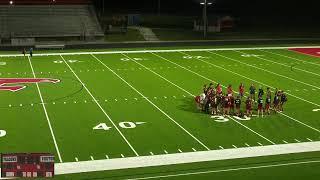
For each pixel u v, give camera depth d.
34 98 22.73
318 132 18.33
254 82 26.61
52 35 42.09
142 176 13.95
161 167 14.69
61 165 14.74
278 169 14.59
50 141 16.94
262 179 13.81
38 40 41.47
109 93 23.84
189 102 22.41
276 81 26.97
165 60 33.31
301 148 16.56
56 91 24.11
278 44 42.19
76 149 16.17
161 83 26.14
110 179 13.71
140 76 27.91
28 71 29.06
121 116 20.03
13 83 25.72
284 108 21.59
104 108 21.19
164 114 20.42
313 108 21.64
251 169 14.59
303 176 14.05
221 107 20.83
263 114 20.62
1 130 18.06
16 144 16.59
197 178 13.84
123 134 17.78
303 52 37.53
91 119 19.56
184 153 15.95
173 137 17.53
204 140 17.27
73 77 27.44
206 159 15.42
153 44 40.69
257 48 39.50
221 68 30.58
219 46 40.75
